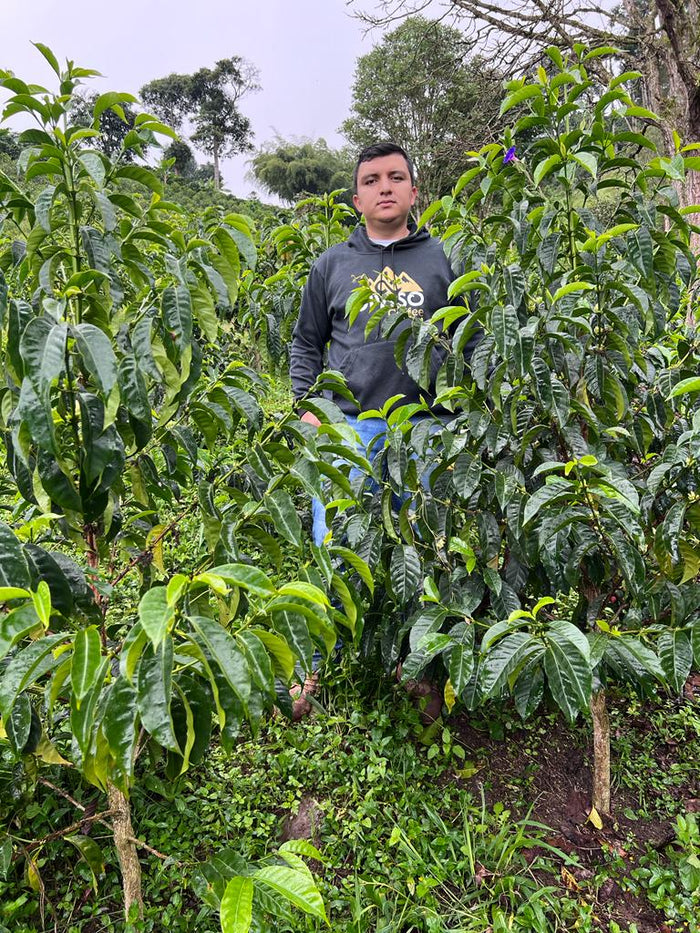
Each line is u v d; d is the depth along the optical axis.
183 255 1.37
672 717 2.34
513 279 1.57
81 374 1.30
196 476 2.49
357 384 2.37
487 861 1.75
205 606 1.32
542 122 1.65
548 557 1.61
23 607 0.93
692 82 5.37
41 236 1.30
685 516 1.58
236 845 1.76
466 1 6.42
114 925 1.54
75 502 1.17
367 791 1.98
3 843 1.47
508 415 1.66
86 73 1.21
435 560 1.98
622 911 1.67
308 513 2.87
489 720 2.30
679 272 1.82
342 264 2.52
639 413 1.79
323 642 1.45
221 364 4.14
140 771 1.86
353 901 1.61
